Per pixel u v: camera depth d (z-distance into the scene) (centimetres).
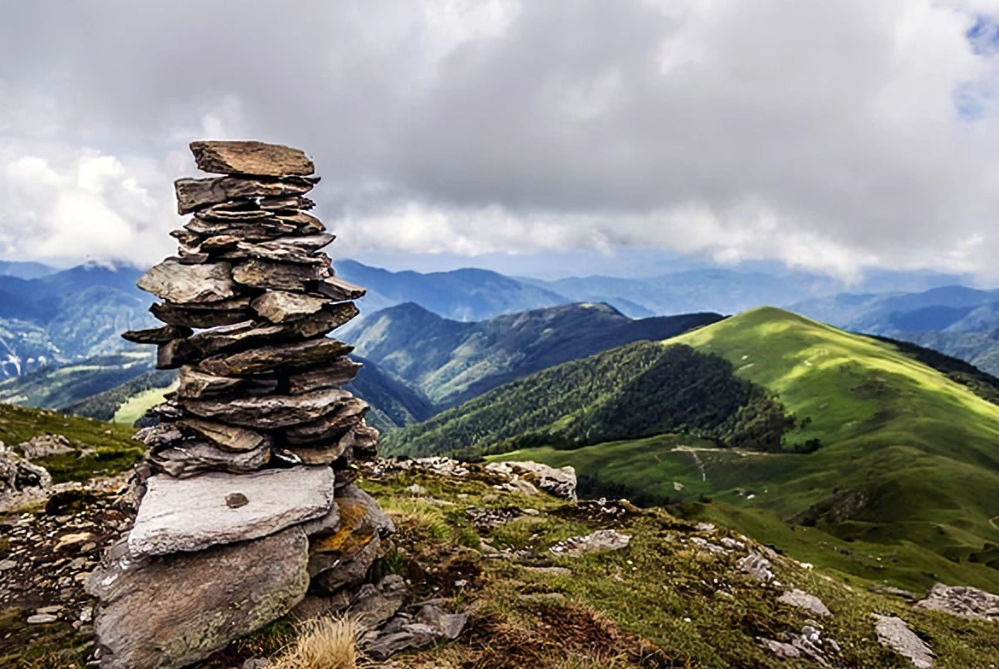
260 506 955
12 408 5300
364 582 1079
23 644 920
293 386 1084
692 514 6122
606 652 949
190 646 820
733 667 1053
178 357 1070
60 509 1645
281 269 1073
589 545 1795
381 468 3158
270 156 1144
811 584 1819
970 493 14500
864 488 16225
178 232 1123
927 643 1515
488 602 1082
